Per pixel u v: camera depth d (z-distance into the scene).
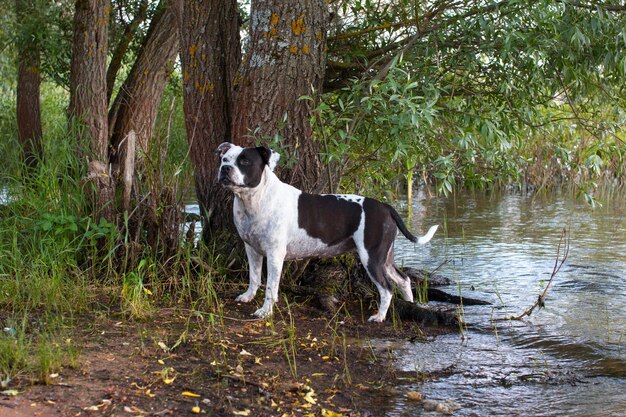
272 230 5.27
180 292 5.70
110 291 5.60
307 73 6.04
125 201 6.03
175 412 3.44
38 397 3.43
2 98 14.78
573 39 5.63
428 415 3.75
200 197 6.54
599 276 7.27
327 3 6.48
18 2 9.84
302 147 6.11
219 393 3.74
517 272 7.49
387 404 3.88
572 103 6.90
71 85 7.57
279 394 3.84
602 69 6.64
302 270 6.22
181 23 6.59
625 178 13.84
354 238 5.53
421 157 6.93
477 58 6.44
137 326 4.84
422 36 6.39
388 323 5.56
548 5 5.92
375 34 6.90
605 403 3.96
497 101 6.80
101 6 7.36
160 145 6.21
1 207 6.34
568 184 14.30
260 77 6.01
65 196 6.14
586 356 4.82
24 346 4.07
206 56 6.41
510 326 5.54
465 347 5.00
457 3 6.30
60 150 6.37
